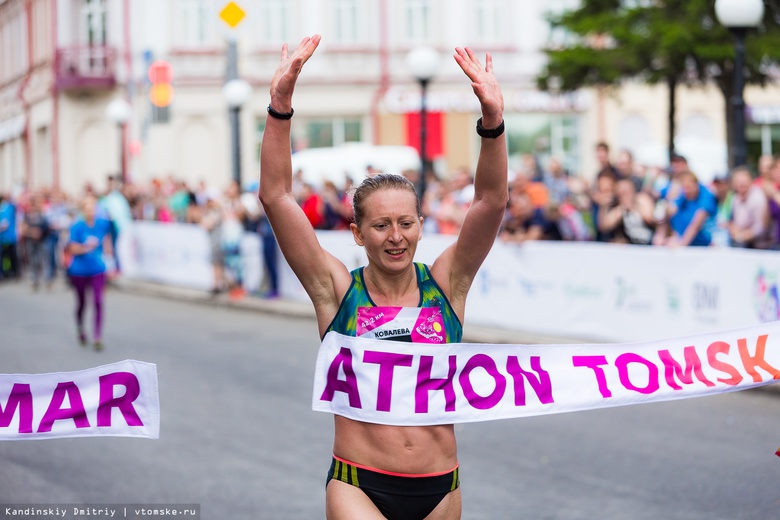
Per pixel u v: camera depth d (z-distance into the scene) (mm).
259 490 8781
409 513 4930
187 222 28453
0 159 58875
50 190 35938
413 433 4930
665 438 10633
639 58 27016
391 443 4898
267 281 23750
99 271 17125
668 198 16078
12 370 14953
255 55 43906
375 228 4832
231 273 24422
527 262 17203
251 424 11328
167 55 44125
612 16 27406
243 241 24594
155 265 29328
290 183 4914
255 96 43969
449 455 5016
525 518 8039
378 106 44125
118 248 31859
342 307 4969
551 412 5266
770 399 12516
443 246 18797
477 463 9758
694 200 15391
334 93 44125
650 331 14930
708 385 5539
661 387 5508
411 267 5008
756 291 12992
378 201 4816
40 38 48938
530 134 44281
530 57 44031
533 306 17156
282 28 43938
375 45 44031
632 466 9547
